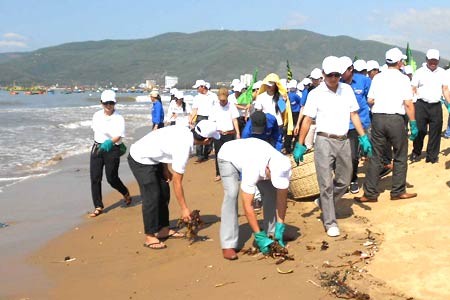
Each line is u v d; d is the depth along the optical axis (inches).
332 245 215.6
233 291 177.5
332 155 230.5
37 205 341.1
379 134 273.7
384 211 259.9
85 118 1107.9
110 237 263.0
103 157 312.2
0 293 192.7
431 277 175.5
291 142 483.8
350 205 280.8
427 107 342.6
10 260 231.3
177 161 227.5
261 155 205.0
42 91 5442.9
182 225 268.4
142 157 234.4
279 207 215.0
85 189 392.8
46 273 213.9
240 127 427.5
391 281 175.2
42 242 258.1
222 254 219.1
